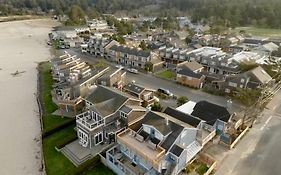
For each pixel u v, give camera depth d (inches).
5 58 3754.9
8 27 6584.6
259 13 6491.1
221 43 4315.9
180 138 1311.5
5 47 4468.5
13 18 7741.1
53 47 4434.1
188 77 2534.5
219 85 2396.7
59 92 2242.9
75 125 1847.9
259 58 3272.6
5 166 1489.9
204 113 1695.4
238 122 1744.6
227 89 2356.1
